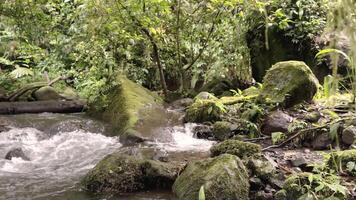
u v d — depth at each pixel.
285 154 3.71
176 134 4.81
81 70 6.68
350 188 2.90
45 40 7.22
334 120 3.93
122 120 5.09
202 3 6.03
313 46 5.88
